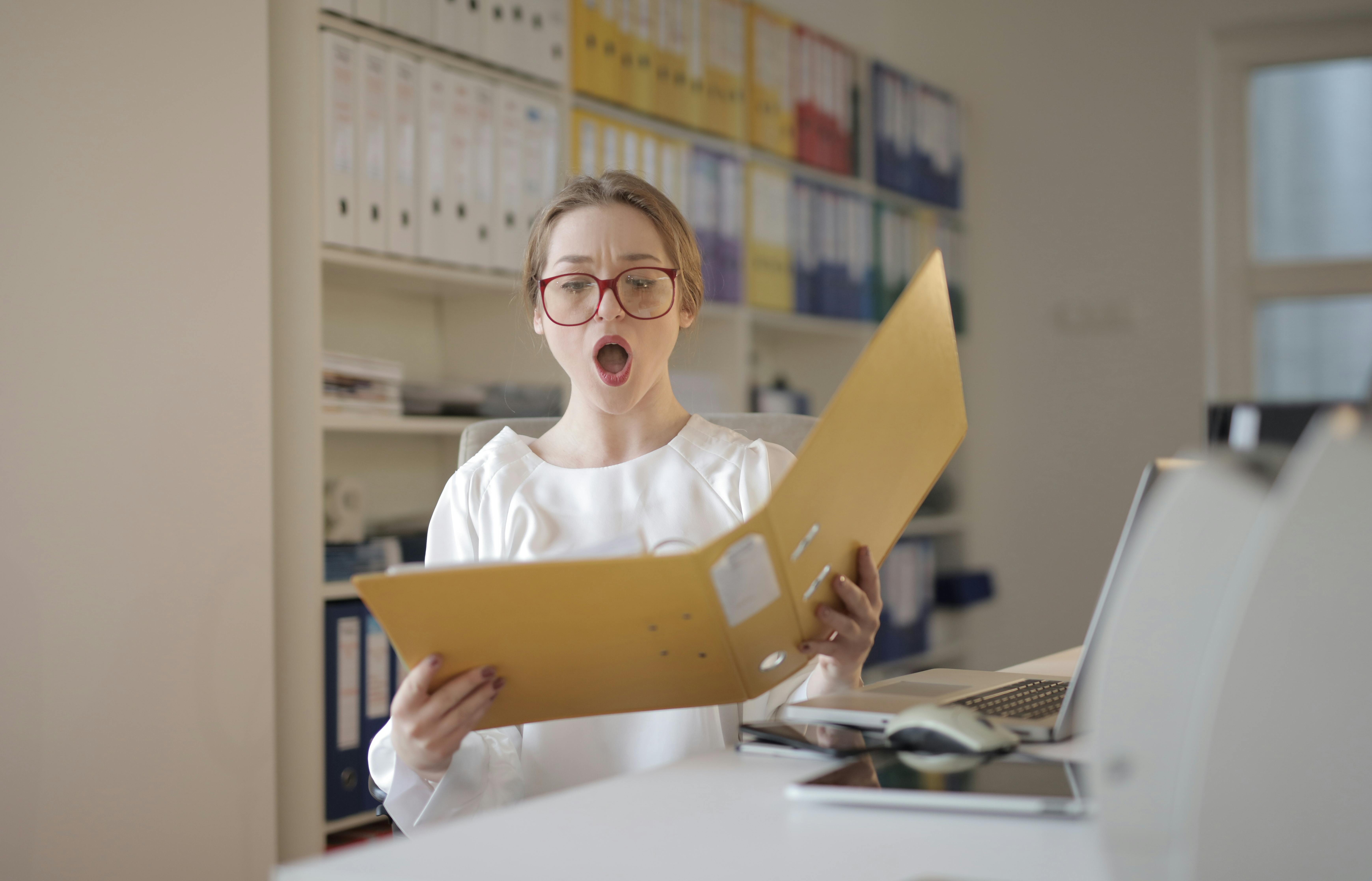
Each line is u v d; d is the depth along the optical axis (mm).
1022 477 4152
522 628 797
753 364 3736
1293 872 496
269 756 1910
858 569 952
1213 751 503
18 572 1622
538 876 581
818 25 3889
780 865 591
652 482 1251
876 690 997
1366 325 3947
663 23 2811
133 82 1771
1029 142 4191
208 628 1838
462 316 2564
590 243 1236
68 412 1682
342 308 2373
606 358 1243
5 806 1599
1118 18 4078
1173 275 3980
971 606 4027
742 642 835
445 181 2215
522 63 2387
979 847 612
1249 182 4066
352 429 2064
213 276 1865
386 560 2152
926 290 910
